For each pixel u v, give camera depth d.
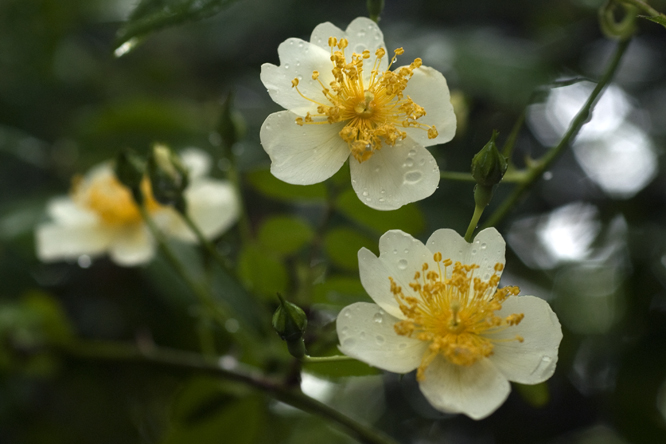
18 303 0.50
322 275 0.47
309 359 0.40
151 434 0.54
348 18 0.60
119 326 0.53
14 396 0.51
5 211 0.53
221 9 0.41
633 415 0.51
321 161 0.41
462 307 0.40
